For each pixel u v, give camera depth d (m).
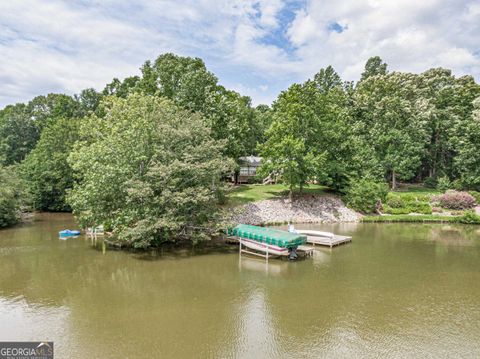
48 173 39.06
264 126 59.56
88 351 10.01
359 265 19.28
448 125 47.78
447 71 58.59
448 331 11.55
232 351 10.12
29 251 21.38
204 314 12.62
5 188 29.27
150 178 21.23
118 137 23.03
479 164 41.00
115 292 14.75
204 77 33.88
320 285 15.92
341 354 10.05
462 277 17.27
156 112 25.20
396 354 10.09
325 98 39.28
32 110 60.56
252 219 31.88
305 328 11.66
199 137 24.41
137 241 21.62
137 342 10.55
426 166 54.09
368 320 12.33
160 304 13.48
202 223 22.31
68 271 17.56
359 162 39.06
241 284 15.93
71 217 35.97
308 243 24.64
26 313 12.55
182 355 9.87
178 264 19.06
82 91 56.34
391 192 41.72
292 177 34.97
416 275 17.55
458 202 37.91
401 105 44.22
